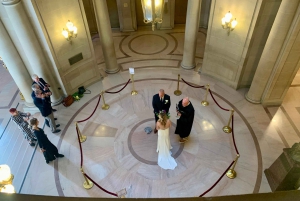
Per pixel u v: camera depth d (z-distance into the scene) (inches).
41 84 289.7
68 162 275.6
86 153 283.0
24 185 257.4
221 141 286.2
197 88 357.4
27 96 327.0
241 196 31.5
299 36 253.4
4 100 367.9
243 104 328.8
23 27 264.5
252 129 297.0
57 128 313.3
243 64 320.2
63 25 300.5
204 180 251.6
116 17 510.6
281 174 227.8
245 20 286.7
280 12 247.6
